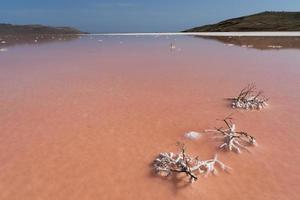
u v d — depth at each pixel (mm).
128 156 1621
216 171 1441
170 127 2010
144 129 1986
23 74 3951
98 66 4621
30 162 1571
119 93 2910
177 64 4703
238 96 2639
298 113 2223
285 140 1778
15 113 2316
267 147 1695
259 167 1490
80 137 1872
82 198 1277
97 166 1523
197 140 1800
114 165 1531
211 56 5703
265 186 1342
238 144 1695
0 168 1518
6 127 2037
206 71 4008
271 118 2133
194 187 1333
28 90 3051
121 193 1306
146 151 1673
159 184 1363
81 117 2225
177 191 1311
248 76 3604
